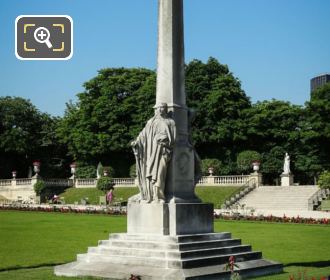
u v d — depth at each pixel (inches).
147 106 3260.3
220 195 2511.1
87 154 3462.1
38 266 790.5
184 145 723.4
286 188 2438.5
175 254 633.0
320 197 2278.5
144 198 709.3
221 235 714.2
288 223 1692.9
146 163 705.6
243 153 3051.2
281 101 3267.7
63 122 3629.4
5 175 3799.2
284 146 3184.1
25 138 3715.6
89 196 2915.8
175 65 736.3
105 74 3521.2
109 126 3385.8
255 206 2341.3
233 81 3203.7
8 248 1013.2
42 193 3061.0
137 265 644.7
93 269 665.0
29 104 3836.1
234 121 3129.9
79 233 1316.4
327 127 2795.3
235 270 649.0
